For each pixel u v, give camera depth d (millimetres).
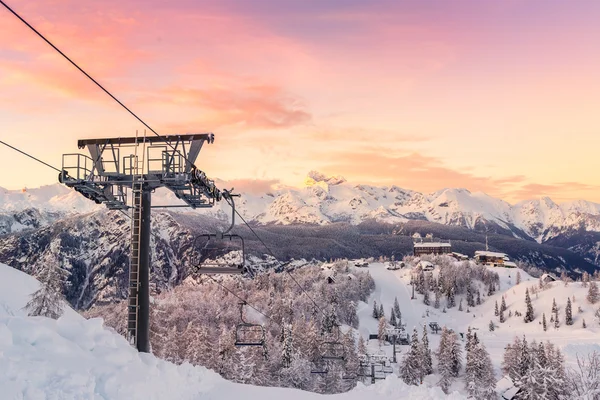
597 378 57156
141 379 13242
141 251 21094
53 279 39438
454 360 133750
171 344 74500
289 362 86000
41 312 38500
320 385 83188
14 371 10375
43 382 10766
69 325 14250
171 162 21375
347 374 85562
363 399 16484
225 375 70062
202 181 21625
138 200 21328
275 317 164625
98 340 14523
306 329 105625
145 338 20719
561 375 74125
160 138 21609
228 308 168750
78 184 21328
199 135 21406
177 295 185000
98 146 21891
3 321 12445
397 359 157625
